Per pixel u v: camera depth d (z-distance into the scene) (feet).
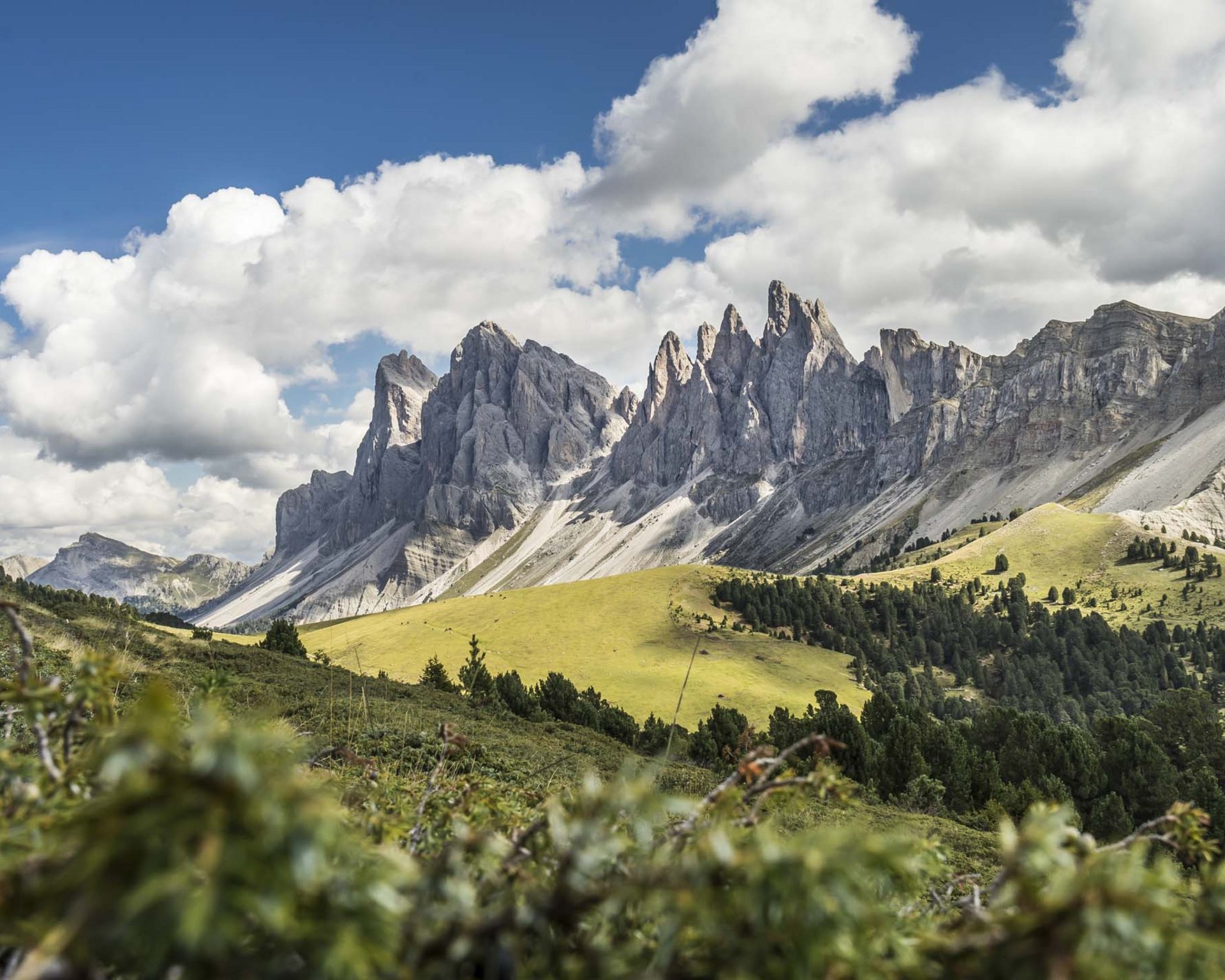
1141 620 630.74
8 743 10.14
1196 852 9.77
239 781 4.71
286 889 4.72
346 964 5.11
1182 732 257.75
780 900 5.76
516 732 136.67
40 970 4.57
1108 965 5.68
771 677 445.78
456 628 516.73
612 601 557.74
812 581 636.48
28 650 9.13
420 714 109.70
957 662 536.42
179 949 4.67
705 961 6.46
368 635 510.17
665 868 6.95
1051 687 495.82
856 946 6.38
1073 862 6.68
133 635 86.63
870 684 454.81
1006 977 6.06
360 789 13.28
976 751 207.10
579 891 6.77
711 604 565.53
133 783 4.85
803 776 10.89
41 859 5.47
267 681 112.16
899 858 6.26
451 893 6.66
